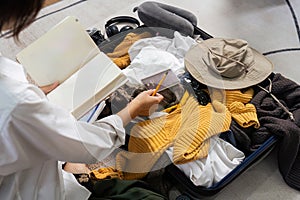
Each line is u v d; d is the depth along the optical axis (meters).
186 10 1.78
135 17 1.90
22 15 0.62
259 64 1.40
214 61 1.35
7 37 0.69
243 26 1.86
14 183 0.83
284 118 1.30
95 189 1.09
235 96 1.32
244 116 1.27
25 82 0.75
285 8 1.93
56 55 1.16
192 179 1.15
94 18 1.91
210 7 1.95
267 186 1.32
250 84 1.34
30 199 0.88
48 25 1.87
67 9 1.96
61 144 0.79
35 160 0.80
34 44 1.16
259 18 1.89
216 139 1.22
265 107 1.31
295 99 1.33
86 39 1.18
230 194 1.30
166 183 1.27
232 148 1.22
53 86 1.13
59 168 0.96
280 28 1.84
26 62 1.15
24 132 0.72
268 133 1.25
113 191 1.08
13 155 0.73
